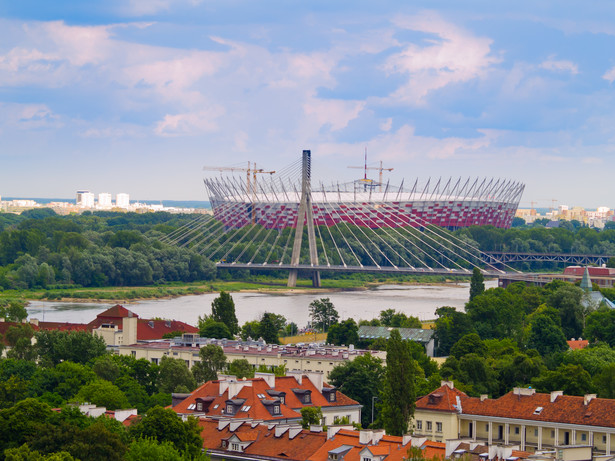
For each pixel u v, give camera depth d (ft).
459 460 617.62
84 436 655.76
